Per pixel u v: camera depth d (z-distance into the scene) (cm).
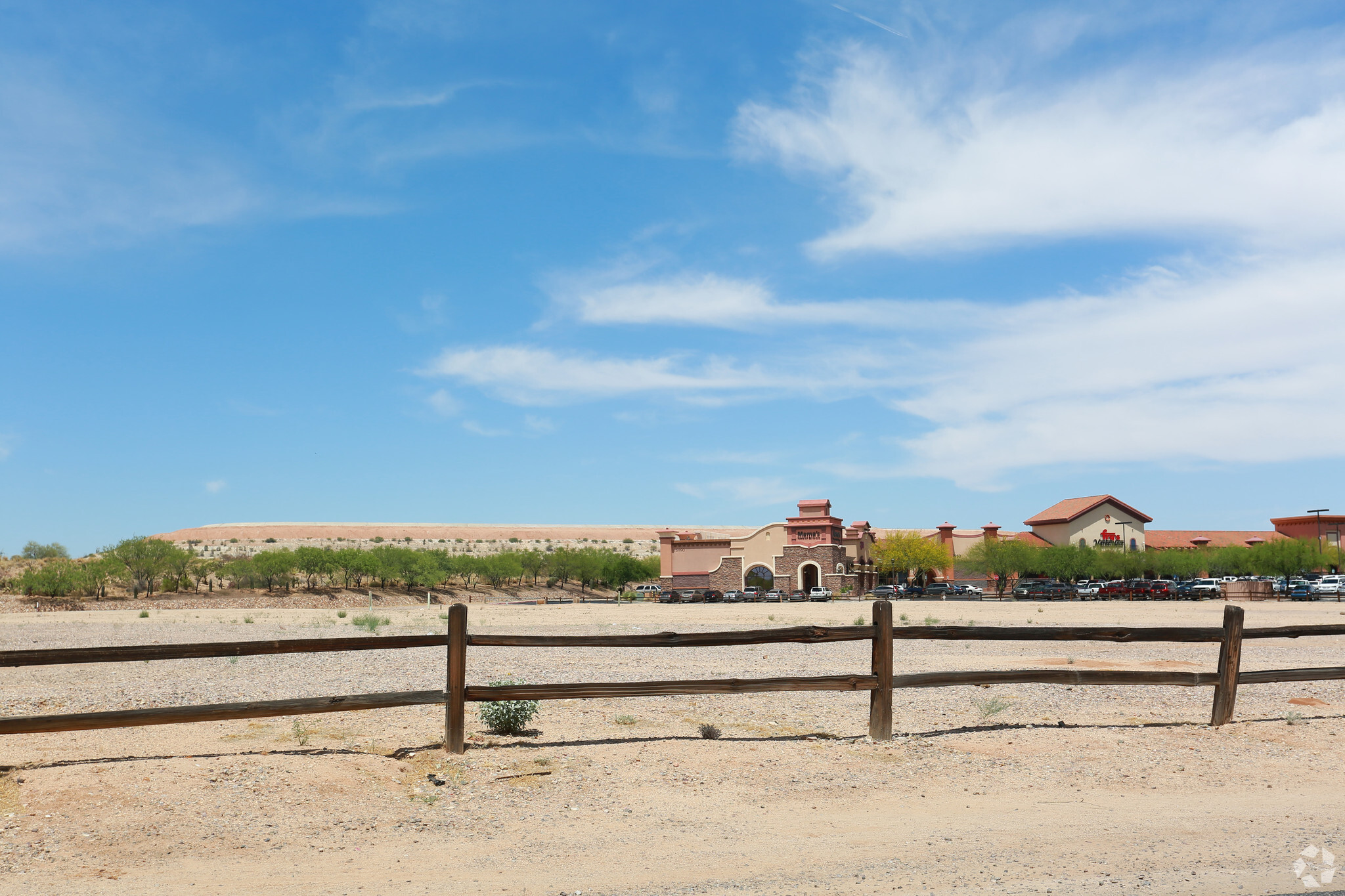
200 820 624
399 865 554
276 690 1248
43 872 530
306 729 910
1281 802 693
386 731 911
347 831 618
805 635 870
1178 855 561
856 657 1898
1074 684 934
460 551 15075
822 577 7938
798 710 1095
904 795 711
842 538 8288
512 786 725
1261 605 5134
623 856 569
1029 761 812
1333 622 3275
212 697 1179
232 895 502
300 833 611
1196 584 6425
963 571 9219
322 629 2995
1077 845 583
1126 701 1181
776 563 8094
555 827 631
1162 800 700
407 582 8575
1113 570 8975
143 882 521
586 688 839
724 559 8250
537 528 17988
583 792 711
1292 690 1327
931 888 504
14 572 7738
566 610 5247
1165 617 3841
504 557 9600
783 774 766
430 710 1044
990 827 627
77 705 1116
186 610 5700
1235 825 629
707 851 576
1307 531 10494
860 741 885
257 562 7538
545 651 1975
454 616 816
